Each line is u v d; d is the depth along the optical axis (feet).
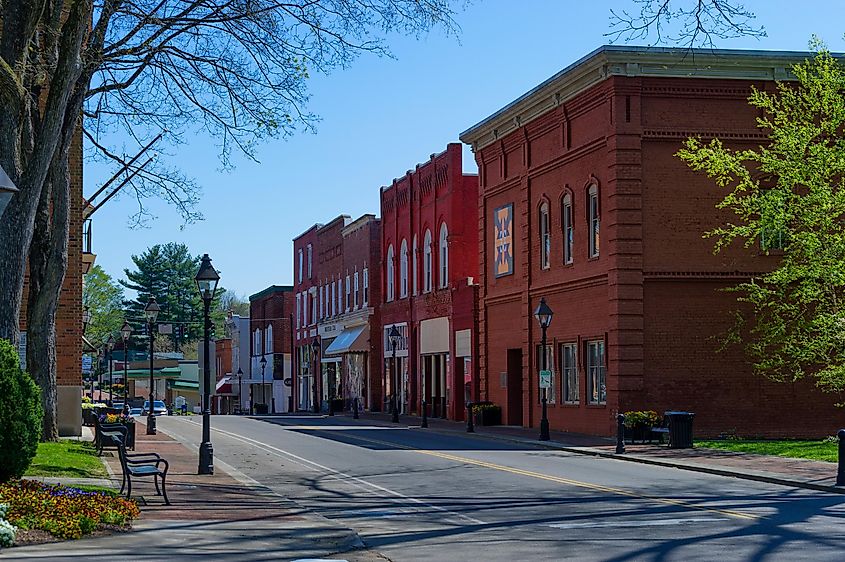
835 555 41.01
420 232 183.52
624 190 113.29
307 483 71.82
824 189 102.12
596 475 75.72
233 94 72.84
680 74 113.91
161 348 476.54
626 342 112.06
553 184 130.41
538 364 134.92
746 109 115.34
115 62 72.69
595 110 119.14
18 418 50.96
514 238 142.31
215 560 39.52
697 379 112.78
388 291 202.28
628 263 112.78
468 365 159.12
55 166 73.77
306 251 262.67
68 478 65.46
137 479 69.97
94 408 135.03
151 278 433.07
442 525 51.31
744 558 40.40
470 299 158.10
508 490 66.28
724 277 113.70
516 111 137.90
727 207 114.11
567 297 126.52
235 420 175.11
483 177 152.56
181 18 70.85
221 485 68.64
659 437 104.12
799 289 104.94
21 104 64.13
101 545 41.83
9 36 63.93
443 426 146.20
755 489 66.33
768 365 106.73
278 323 288.71
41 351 87.40
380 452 98.89
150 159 83.46
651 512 54.65
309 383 258.57
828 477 70.38
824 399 113.70
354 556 42.16
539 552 42.60
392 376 180.24
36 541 41.96
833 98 103.86
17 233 65.16
